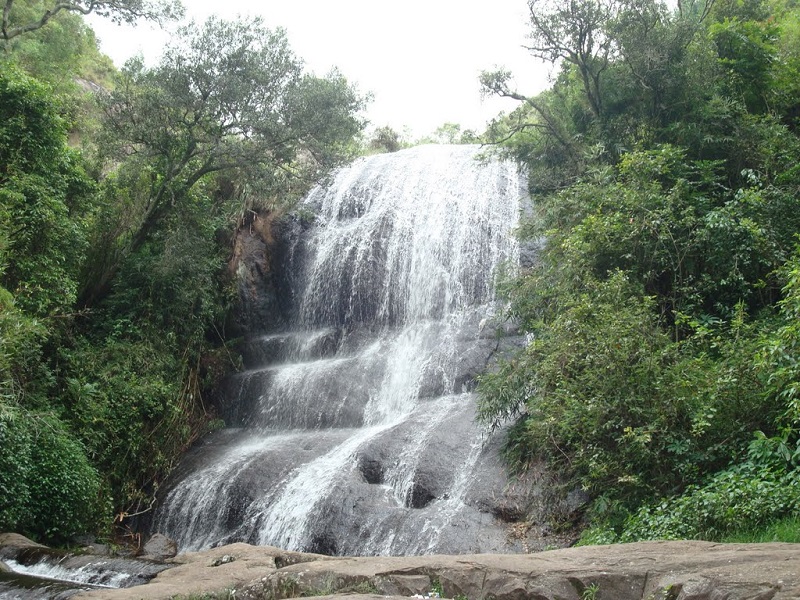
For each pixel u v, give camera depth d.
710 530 8.41
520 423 13.86
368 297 20.75
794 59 19.02
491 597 6.89
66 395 16.70
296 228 23.08
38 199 16.86
